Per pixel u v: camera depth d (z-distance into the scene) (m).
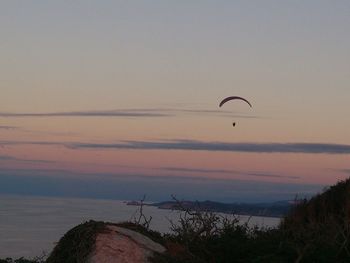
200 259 11.10
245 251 11.57
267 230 12.86
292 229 12.62
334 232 12.47
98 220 11.95
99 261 10.54
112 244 10.87
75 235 11.29
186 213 12.36
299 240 11.88
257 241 11.87
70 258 10.95
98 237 11.05
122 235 11.31
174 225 12.33
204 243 11.90
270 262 10.77
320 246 11.54
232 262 11.49
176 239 12.05
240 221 12.91
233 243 11.66
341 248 11.66
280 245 11.45
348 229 12.83
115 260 10.56
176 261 10.86
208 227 12.27
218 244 11.73
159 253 11.02
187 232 12.12
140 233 11.89
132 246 10.95
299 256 10.89
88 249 10.89
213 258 11.45
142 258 10.75
